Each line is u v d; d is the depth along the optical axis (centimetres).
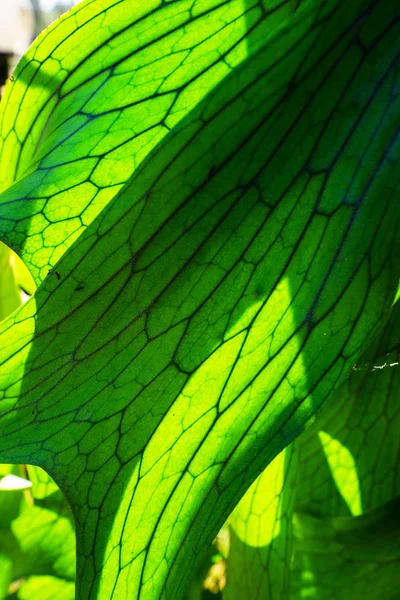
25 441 46
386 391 68
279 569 61
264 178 44
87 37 49
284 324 47
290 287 46
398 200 46
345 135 45
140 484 47
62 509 68
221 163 44
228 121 43
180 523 48
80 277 44
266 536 61
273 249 46
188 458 47
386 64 45
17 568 68
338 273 46
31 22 150
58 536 69
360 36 44
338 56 44
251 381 47
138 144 49
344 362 47
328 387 48
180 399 47
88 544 47
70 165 48
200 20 47
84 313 45
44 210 48
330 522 69
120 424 46
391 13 44
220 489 48
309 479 71
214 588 81
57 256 50
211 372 47
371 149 45
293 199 45
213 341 46
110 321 45
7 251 69
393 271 47
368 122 45
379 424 70
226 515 49
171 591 49
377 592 70
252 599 62
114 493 47
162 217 44
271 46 42
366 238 46
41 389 46
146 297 45
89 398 46
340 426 69
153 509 48
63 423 46
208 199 44
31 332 44
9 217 47
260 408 47
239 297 46
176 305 45
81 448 47
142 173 43
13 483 67
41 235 49
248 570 62
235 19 47
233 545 63
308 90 44
